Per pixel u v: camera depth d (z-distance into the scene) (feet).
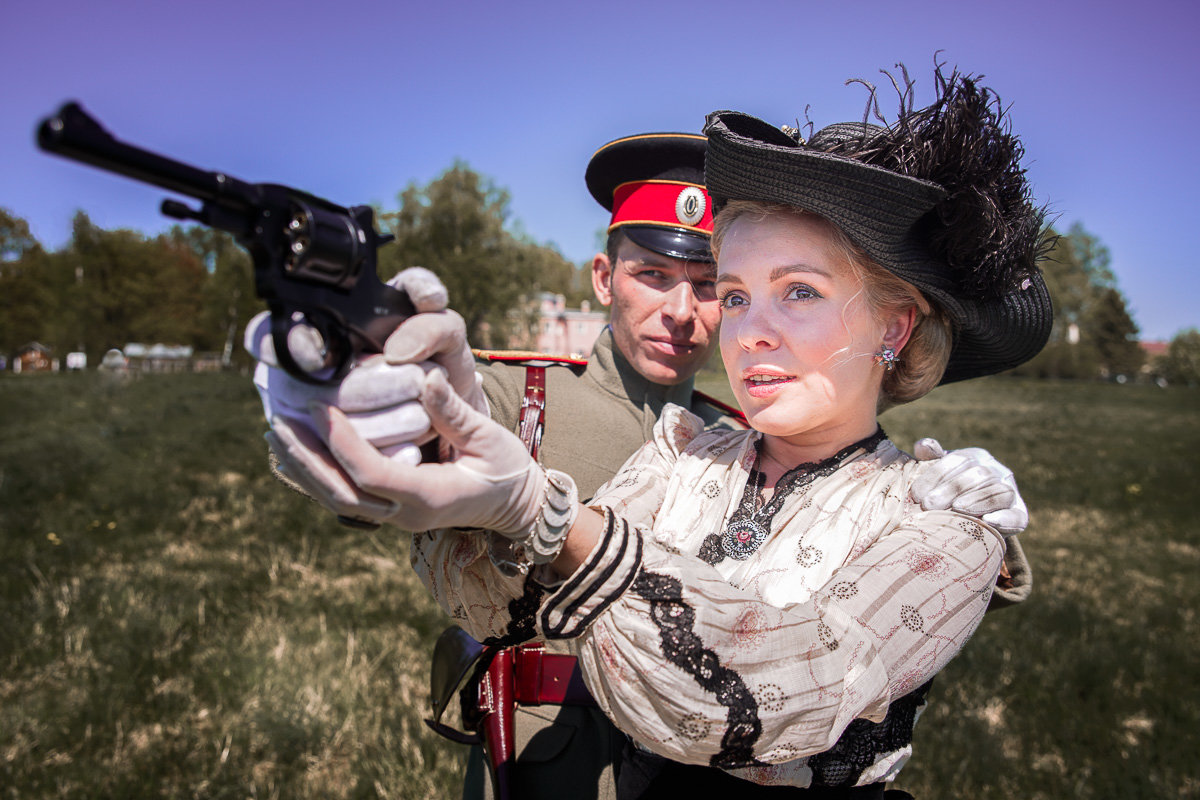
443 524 2.43
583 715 5.00
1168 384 185.88
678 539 3.65
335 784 9.65
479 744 5.24
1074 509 28.30
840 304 3.29
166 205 2.09
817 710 2.60
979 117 3.17
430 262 104.42
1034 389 129.29
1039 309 3.92
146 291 157.48
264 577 16.39
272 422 2.30
